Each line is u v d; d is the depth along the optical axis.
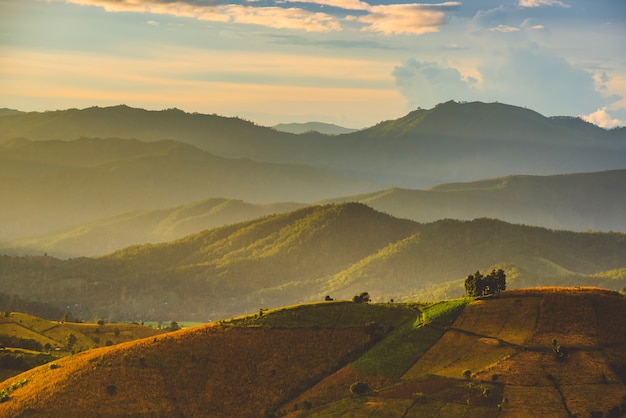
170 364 167.00
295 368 165.25
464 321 172.00
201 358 169.38
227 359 169.12
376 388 151.12
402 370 156.75
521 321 167.75
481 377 147.38
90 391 157.25
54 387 159.00
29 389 160.88
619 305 171.00
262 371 164.75
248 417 151.38
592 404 133.25
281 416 148.62
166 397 156.75
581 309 169.62
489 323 169.12
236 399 156.75
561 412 131.00
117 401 154.62
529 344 157.50
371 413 139.12
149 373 163.88
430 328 171.62
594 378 143.62
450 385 145.62
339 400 148.75
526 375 145.88
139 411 151.75
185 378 162.62
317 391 155.62
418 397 142.62
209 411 153.38
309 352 170.25
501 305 176.62
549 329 163.12
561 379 143.62
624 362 149.12
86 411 150.88
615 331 160.75
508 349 156.88
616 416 128.62
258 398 156.62
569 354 152.38
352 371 160.25
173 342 176.25
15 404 153.88
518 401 136.50
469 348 160.50
